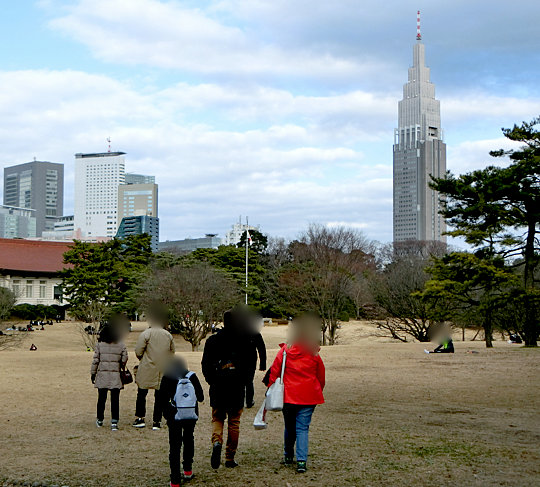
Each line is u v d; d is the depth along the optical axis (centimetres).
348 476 749
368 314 5388
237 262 6975
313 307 4969
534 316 3262
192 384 747
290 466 807
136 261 6938
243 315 817
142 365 1080
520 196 3089
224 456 876
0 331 5059
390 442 952
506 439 980
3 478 763
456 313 3447
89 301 5503
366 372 2031
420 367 2186
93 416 1237
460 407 1328
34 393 1572
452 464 805
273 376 798
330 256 5416
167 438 1014
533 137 3134
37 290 8325
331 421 1152
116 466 823
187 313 4356
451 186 3177
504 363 2308
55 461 854
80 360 2598
